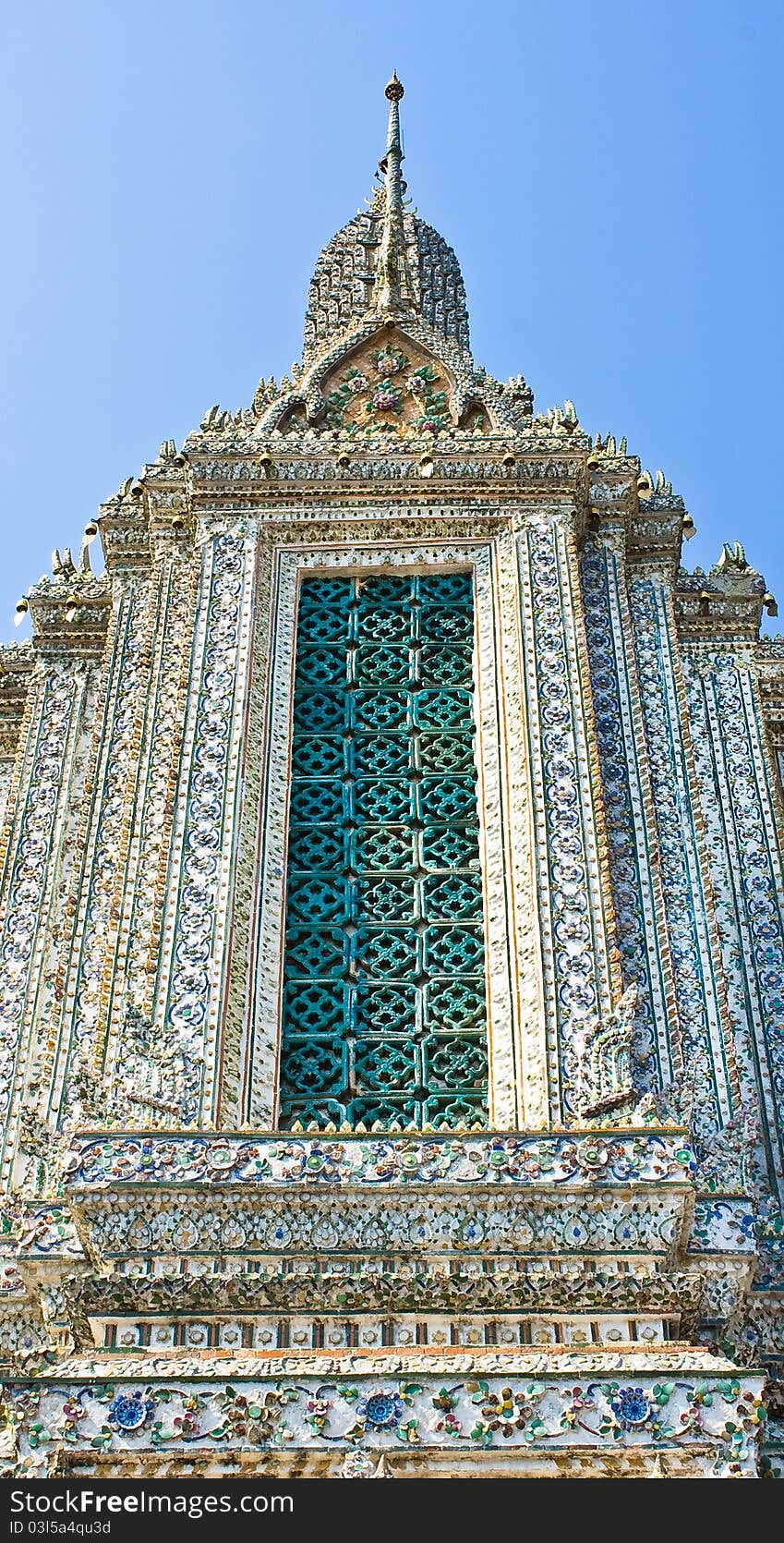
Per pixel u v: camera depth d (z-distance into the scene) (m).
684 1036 14.48
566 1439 10.60
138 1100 12.95
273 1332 11.75
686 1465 10.59
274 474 16.75
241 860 14.42
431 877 14.72
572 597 15.86
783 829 16.17
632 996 13.39
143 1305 11.90
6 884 16.23
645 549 17.42
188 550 17.00
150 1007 13.57
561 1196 12.02
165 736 15.64
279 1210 12.04
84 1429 10.67
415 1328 11.75
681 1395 10.76
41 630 17.92
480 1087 13.59
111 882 15.70
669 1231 11.96
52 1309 12.69
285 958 14.27
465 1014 13.96
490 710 15.41
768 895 15.72
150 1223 12.05
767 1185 14.09
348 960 14.28
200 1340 11.73
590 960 13.70
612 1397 10.73
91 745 16.77
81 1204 12.07
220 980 13.69
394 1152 12.21
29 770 17.00
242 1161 12.20
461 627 16.22
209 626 15.84
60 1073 14.82
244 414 18.23
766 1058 14.77
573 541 16.38
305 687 15.89
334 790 15.24
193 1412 10.73
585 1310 11.77
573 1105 12.89
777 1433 12.67
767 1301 13.17
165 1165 12.20
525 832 14.46
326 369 18.50
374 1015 14.01
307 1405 10.73
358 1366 11.02
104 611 17.97
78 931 15.55
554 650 15.51
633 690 16.23
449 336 20.38
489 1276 11.82
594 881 14.14
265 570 16.33
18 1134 14.51
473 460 16.69
